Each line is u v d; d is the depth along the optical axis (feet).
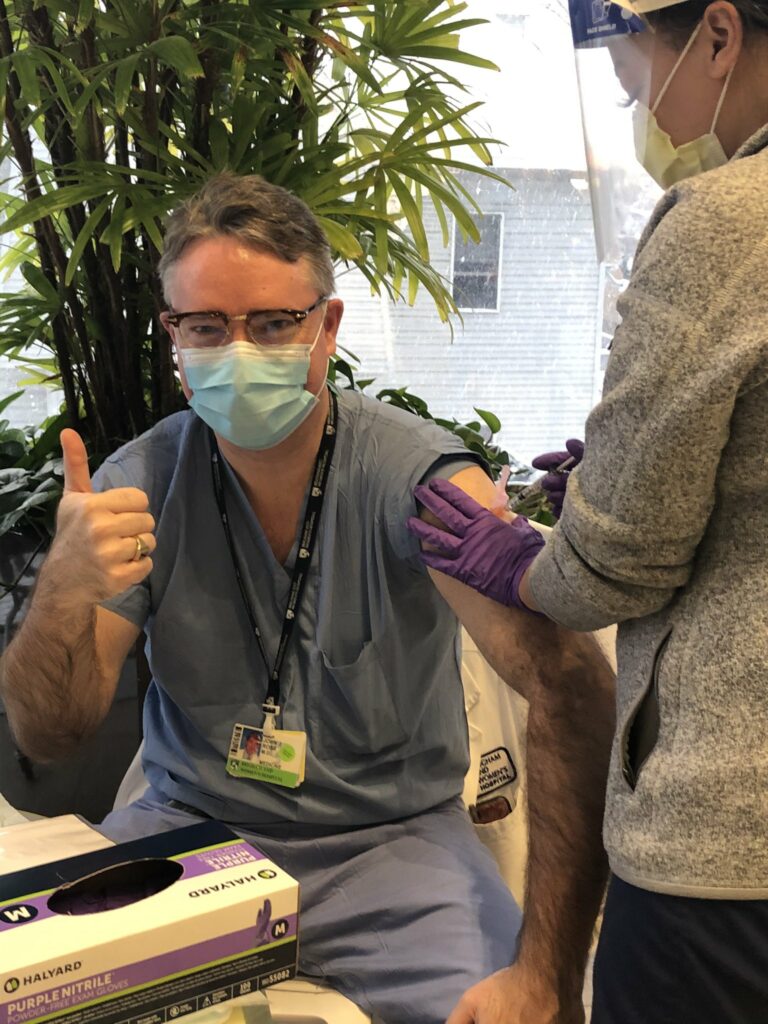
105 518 3.67
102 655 4.33
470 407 9.65
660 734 2.69
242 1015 3.07
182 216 4.17
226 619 4.48
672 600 2.81
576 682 3.76
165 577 4.49
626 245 4.43
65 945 2.69
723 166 2.57
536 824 3.66
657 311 2.51
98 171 5.82
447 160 6.57
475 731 5.24
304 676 4.46
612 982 2.78
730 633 2.55
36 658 4.10
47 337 7.27
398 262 6.81
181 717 4.64
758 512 2.56
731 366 2.37
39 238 6.70
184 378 4.23
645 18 2.84
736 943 2.49
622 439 2.62
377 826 4.54
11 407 9.01
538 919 3.52
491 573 3.60
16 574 6.04
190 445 4.60
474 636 3.98
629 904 2.75
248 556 4.48
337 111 8.32
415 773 4.60
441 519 3.83
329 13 6.72
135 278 6.73
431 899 4.16
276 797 4.44
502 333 9.48
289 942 3.08
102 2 6.23
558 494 4.22
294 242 4.06
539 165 9.05
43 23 6.07
